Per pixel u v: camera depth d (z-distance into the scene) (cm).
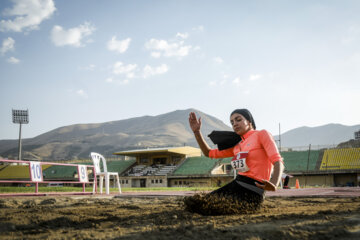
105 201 601
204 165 4822
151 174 4819
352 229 193
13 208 456
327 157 4147
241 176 323
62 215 340
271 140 315
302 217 260
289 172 3797
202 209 305
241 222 242
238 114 346
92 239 200
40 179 866
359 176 3541
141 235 204
